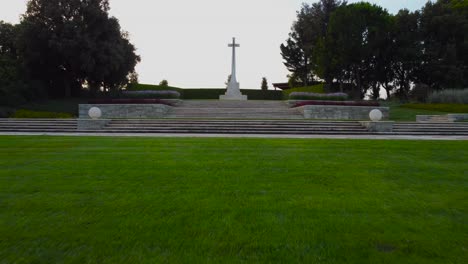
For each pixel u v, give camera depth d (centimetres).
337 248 353
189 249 349
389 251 349
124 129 1683
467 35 4041
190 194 540
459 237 384
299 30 5816
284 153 943
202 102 3228
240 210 465
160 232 390
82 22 3075
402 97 3922
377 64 4303
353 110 2558
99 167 735
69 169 715
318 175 678
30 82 3080
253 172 699
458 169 749
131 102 2694
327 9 5306
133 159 830
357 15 3738
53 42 2881
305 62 5931
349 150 1009
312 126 1778
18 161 801
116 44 3294
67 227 405
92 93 3606
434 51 4009
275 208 475
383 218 442
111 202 497
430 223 426
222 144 1117
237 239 372
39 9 3072
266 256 335
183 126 1753
